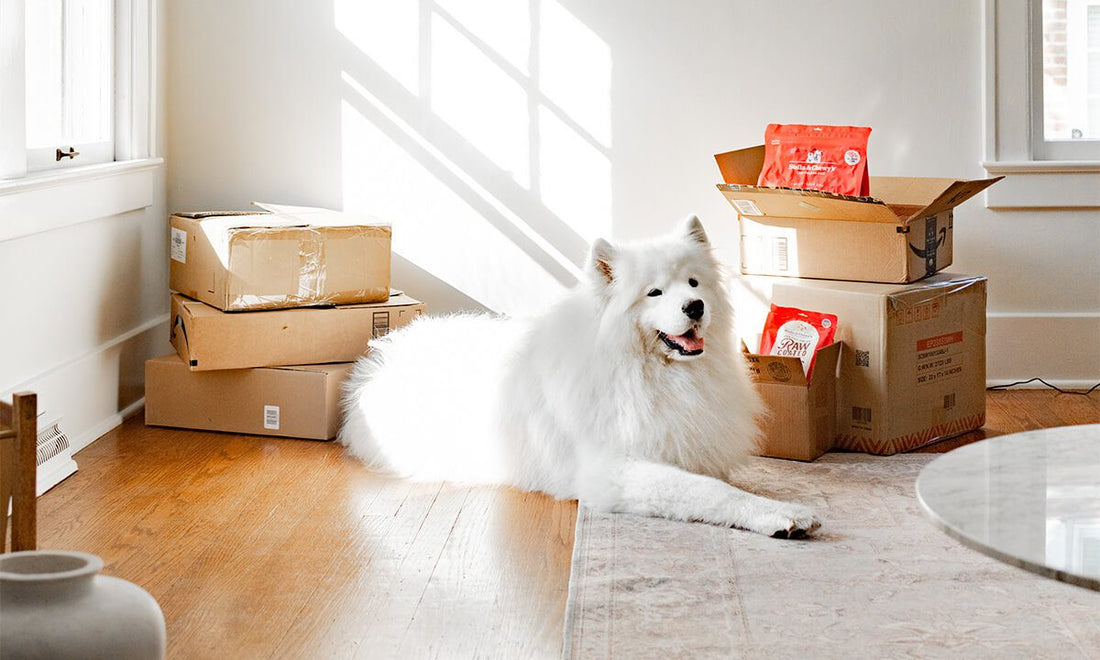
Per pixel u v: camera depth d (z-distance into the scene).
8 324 2.79
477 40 3.85
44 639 1.33
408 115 3.89
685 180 3.88
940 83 3.82
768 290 3.35
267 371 3.33
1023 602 2.09
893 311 3.06
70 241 3.17
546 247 3.92
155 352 3.85
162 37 3.83
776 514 2.45
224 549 2.42
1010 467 1.50
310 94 3.90
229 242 3.23
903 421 3.15
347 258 3.41
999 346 3.91
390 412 3.07
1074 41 3.84
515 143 3.88
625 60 3.83
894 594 2.14
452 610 2.11
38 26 3.06
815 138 3.30
